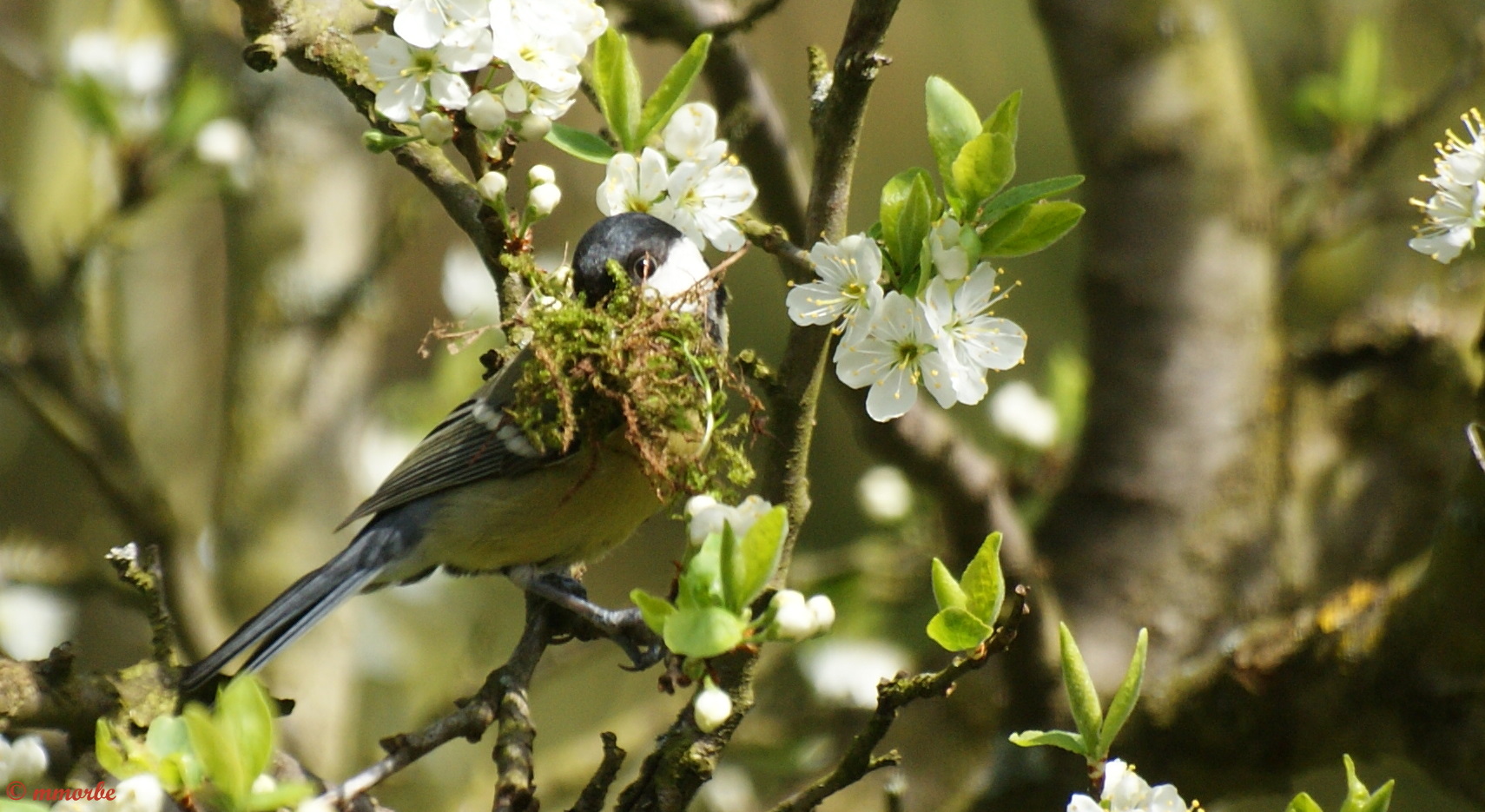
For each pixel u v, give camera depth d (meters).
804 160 15.98
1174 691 7.88
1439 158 5.82
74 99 9.80
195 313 14.33
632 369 5.62
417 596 13.29
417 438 11.93
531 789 5.55
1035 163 17.11
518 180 13.55
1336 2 12.67
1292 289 12.45
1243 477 9.38
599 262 6.94
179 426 13.91
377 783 5.50
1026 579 7.97
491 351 8.55
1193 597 9.18
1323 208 9.99
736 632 4.43
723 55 7.93
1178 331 9.60
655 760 5.55
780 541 4.54
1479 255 10.95
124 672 5.55
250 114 11.39
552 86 5.74
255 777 4.41
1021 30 17.41
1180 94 9.67
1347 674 7.32
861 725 9.62
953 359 4.92
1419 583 7.00
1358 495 9.38
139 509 9.20
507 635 15.08
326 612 8.15
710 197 6.14
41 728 5.34
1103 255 9.87
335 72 6.70
